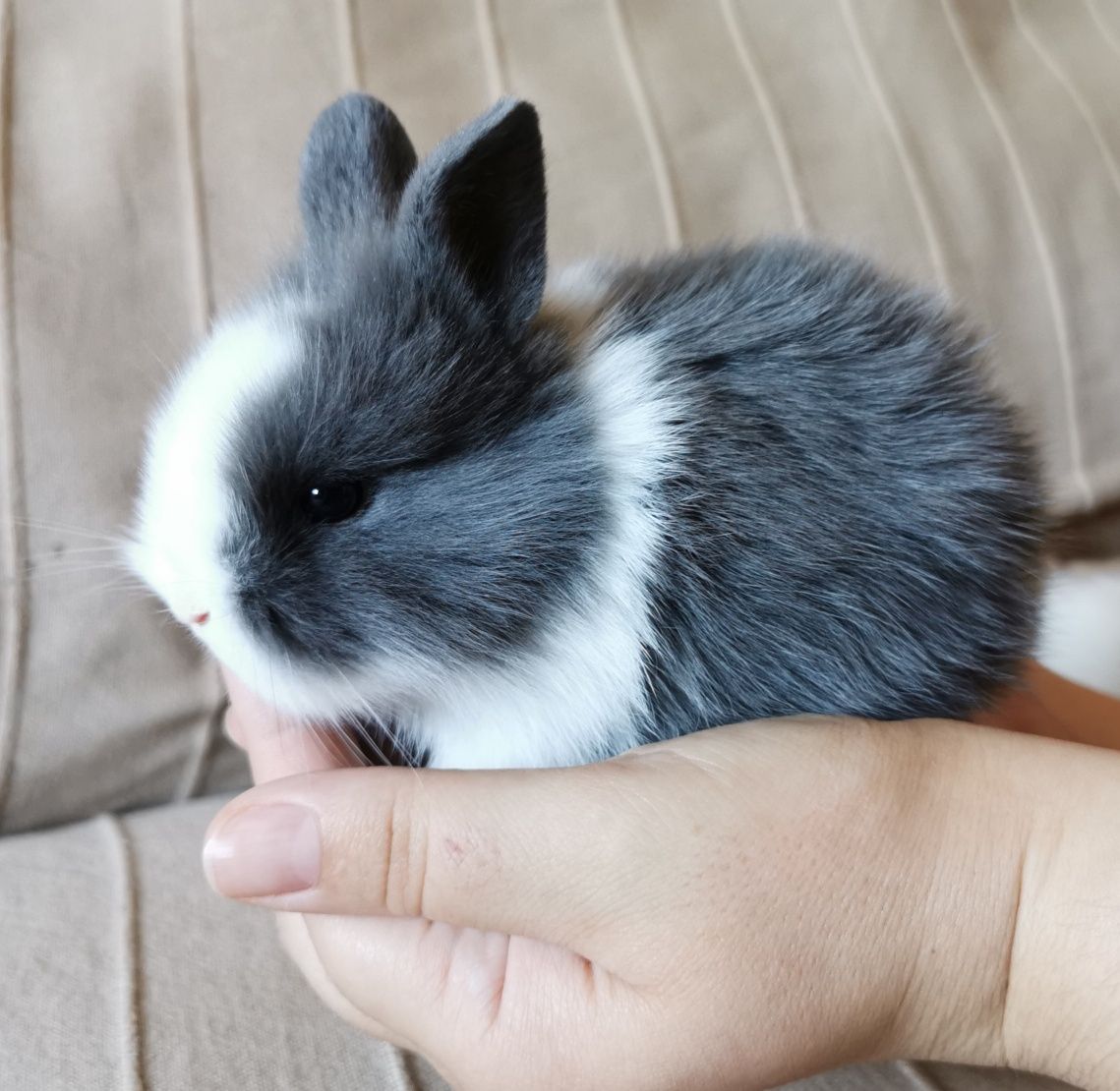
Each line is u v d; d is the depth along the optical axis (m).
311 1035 0.17
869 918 0.14
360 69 0.28
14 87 0.26
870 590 0.16
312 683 0.16
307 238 0.18
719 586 0.15
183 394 0.16
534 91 0.30
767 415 0.16
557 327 0.16
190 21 0.27
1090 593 0.29
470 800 0.14
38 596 0.25
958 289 0.32
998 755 0.15
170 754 0.26
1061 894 0.14
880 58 0.33
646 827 0.14
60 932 0.19
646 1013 0.14
